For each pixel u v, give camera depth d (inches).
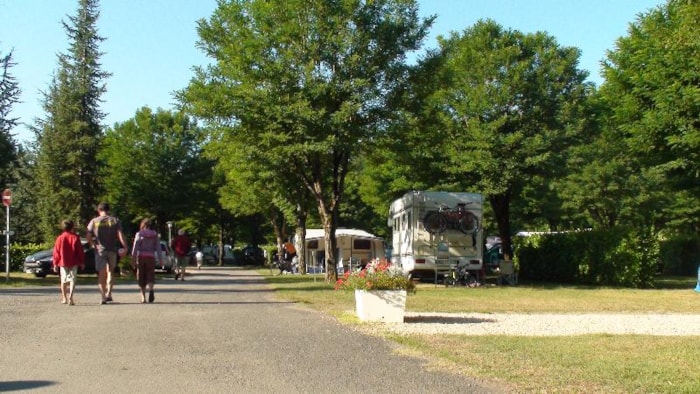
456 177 1111.0
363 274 464.1
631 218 1595.7
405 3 844.6
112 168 2121.1
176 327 400.5
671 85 764.6
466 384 258.2
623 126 854.5
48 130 1558.8
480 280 993.5
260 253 2463.1
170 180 2187.5
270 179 1058.1
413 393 244.2
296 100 802.8
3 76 1123.9
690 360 309.9
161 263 1315.2
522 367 290.4
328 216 928.3
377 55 840.3
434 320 476.7
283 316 467.8
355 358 309.1
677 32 636.1
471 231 978.7
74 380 257.6
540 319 502.0
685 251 1417.3
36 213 1728.6
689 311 585.3
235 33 847.7
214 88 831.1
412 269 976.9
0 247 1266.0
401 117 854.5
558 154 1096.8
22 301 564.7
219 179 2239.2
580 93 1197.7
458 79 1109.1
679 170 896.9
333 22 823.1
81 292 684.1
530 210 1455.5
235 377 266.4
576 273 1065.5
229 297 633.0
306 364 293.9
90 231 545.6
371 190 1547.7
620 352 332.8
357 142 834.2
